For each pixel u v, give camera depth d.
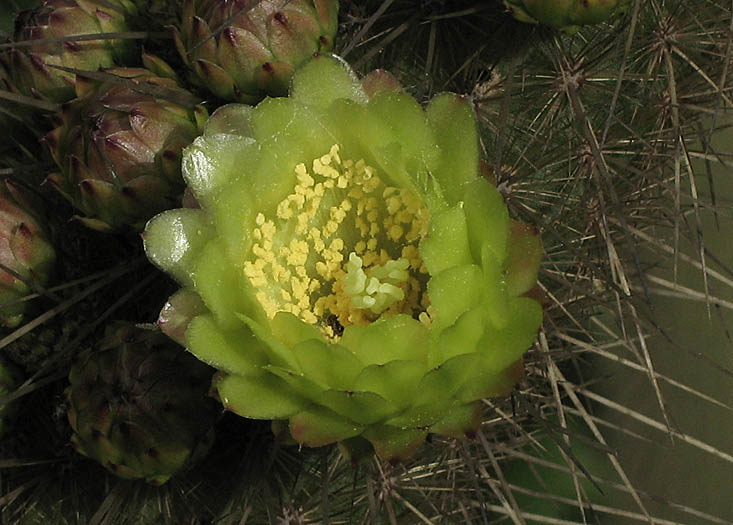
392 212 0.10
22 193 0.12
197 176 0.10
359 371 0.09
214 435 0.12
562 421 0.12
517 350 0.09
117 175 0.11
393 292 0.10
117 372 0.11
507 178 0.12
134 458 0.11
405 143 0.10
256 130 0.10
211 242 0.09
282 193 0.10
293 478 0.12
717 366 0.12
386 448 0.09
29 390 0.12
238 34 0.11
